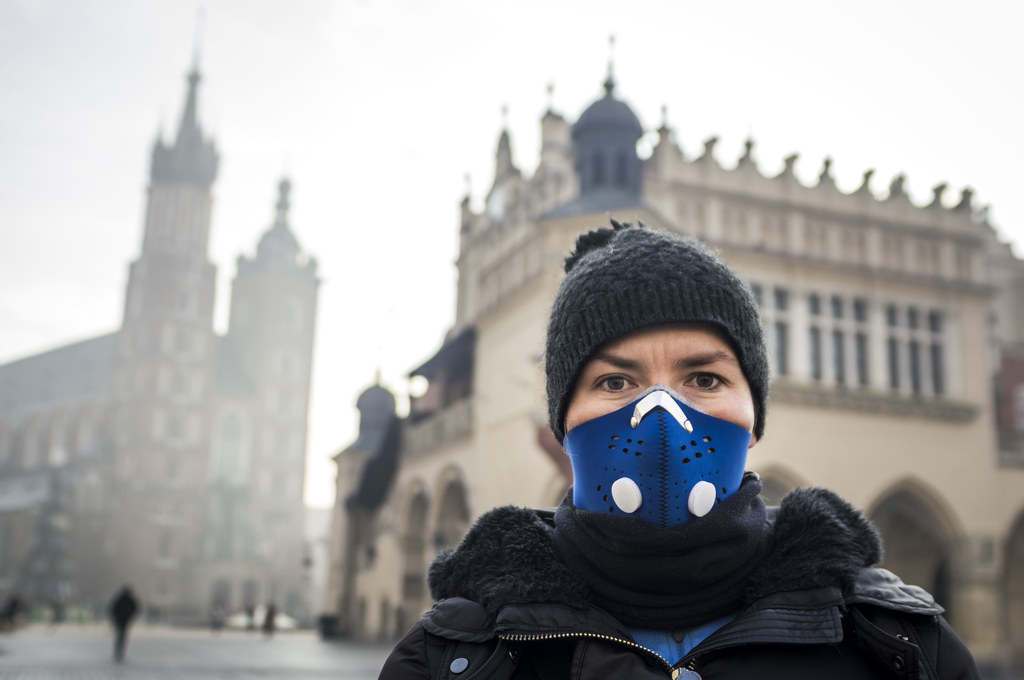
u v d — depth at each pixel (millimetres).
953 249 25922
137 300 107688
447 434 27578
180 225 110062
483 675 1385
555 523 1580
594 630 1376
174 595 98938
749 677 1353
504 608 1406
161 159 112000
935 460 24125
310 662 24922
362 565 37094
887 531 25812
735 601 1456
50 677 18266
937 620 1426
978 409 24938
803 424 22672
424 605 31203
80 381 121625
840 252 24672
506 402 23391
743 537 1421
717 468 1428
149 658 25953
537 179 25109
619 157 23609
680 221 23391
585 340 1502
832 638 1334
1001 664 23234
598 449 1462
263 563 104062
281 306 119312
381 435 40375
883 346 24281
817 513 1453
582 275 1564
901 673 1342
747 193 24125
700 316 1475
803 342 23281
